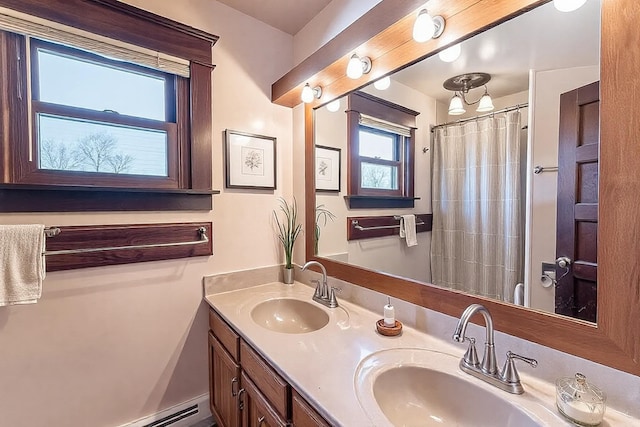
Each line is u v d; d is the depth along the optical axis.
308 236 1.89
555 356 0.85
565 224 0.87
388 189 1.42
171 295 1.60
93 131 1.38
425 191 1.27
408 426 0.89
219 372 1.55
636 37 0.69
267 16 1.82
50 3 1.23
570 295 0.85
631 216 0.71
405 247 1.33
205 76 1.63
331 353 1.05
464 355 0.97
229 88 1.75
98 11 1.34
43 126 1.27
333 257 1.70
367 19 1.19
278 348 1.09
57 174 1.29
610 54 0.74
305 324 1.56
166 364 1.60
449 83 1.17
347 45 1.29
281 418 1.00
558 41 0.87
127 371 1.50
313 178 1.85
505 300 1.00
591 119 0.81
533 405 0.78
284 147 2.00
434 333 1.17
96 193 1.36
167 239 1.55
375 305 1.43
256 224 1.88
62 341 1.34
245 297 1.67
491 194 1.06
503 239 1.02
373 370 0.95
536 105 0.93
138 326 1.52
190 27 1.55
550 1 0.87
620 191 0.73
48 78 1.28
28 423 1.28
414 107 1.29
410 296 1.27
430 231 1.24
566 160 0.86
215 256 1.73
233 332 1.38
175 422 1.64
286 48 1.98
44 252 1.18
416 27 1.01
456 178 1.17
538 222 0.93
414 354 1.04
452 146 1.17
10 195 1.18
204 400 1.72
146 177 1.50
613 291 0.74
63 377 1.35
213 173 1.70
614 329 0.74
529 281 0.94
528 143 0.95
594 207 0.80
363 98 1.54
